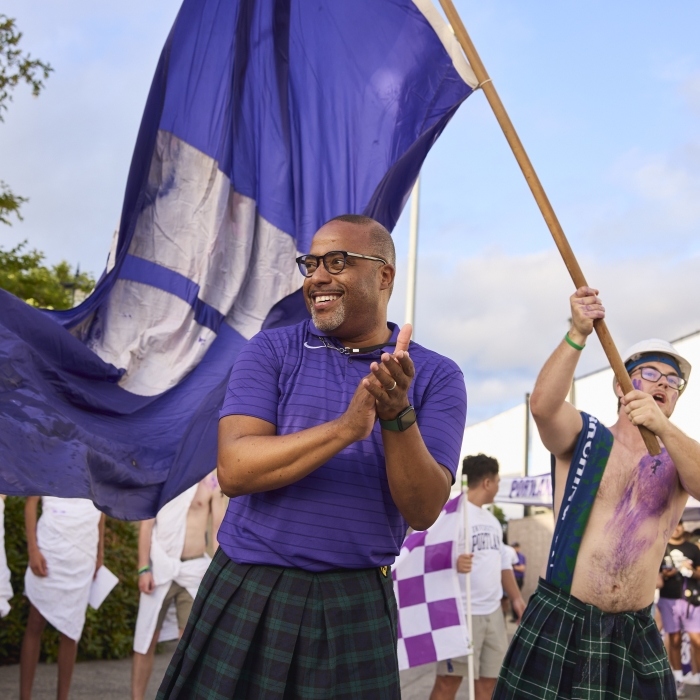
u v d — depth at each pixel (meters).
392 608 2.26
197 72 3.63
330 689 2.07
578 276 2.82
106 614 7.31
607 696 2.87
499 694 3.05
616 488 3.04
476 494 5.81
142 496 3.06
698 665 8.59
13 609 6.50
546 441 3.16
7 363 2.93
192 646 2.17
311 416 2.21
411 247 10.09
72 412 3.08
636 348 3.26
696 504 10.01
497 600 5.63
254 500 2.19
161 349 3.51
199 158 3.60
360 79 3.51
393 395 1.93
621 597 2.95
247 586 2.15
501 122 2.86
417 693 7.06
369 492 2.18
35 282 11.11
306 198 3.53
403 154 3.35
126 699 5.79
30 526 5.25
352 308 2.27
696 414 16.55
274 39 3.63
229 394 2.25
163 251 3.56
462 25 2.94
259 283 3.54
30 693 5.20
